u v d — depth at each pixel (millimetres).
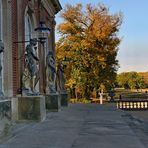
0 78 15000
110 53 48031
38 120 16469
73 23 48594
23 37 18016
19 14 17469
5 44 15711
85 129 14148
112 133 13133
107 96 50562
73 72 47938
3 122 11133
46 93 23141
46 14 27281
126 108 32500
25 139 11672
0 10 15461
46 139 11672
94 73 47875
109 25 48125
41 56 24031
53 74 23312
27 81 16906
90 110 24609
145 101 32969
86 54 47719
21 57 17109
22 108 16469
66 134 12805
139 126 16125
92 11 48469
